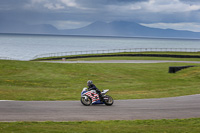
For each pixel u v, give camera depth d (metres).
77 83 33.16
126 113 15.26
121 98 21.03
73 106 16.64
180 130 11.05
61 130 10.33
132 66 54.12
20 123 11.79
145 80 37.97
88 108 16.22
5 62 44.50
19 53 131.25
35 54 127.25
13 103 16.78
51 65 45.81
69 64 48.62
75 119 13.39
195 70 46.25
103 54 93.31
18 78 33.72
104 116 14.34
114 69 47.16
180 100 20.36
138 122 13.04
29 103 17.06
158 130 10.95
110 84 32.81
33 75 36.66
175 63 62.50
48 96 21.20
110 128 11.19
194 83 34.16
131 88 28.84
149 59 76.62
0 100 17.66
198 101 19.94
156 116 14.76
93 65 50.44
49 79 34.59
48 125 11.55
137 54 89.75
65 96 21.48
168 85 31.61
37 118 13.20
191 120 13.84
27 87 27.75
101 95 17.30
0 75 35.00
